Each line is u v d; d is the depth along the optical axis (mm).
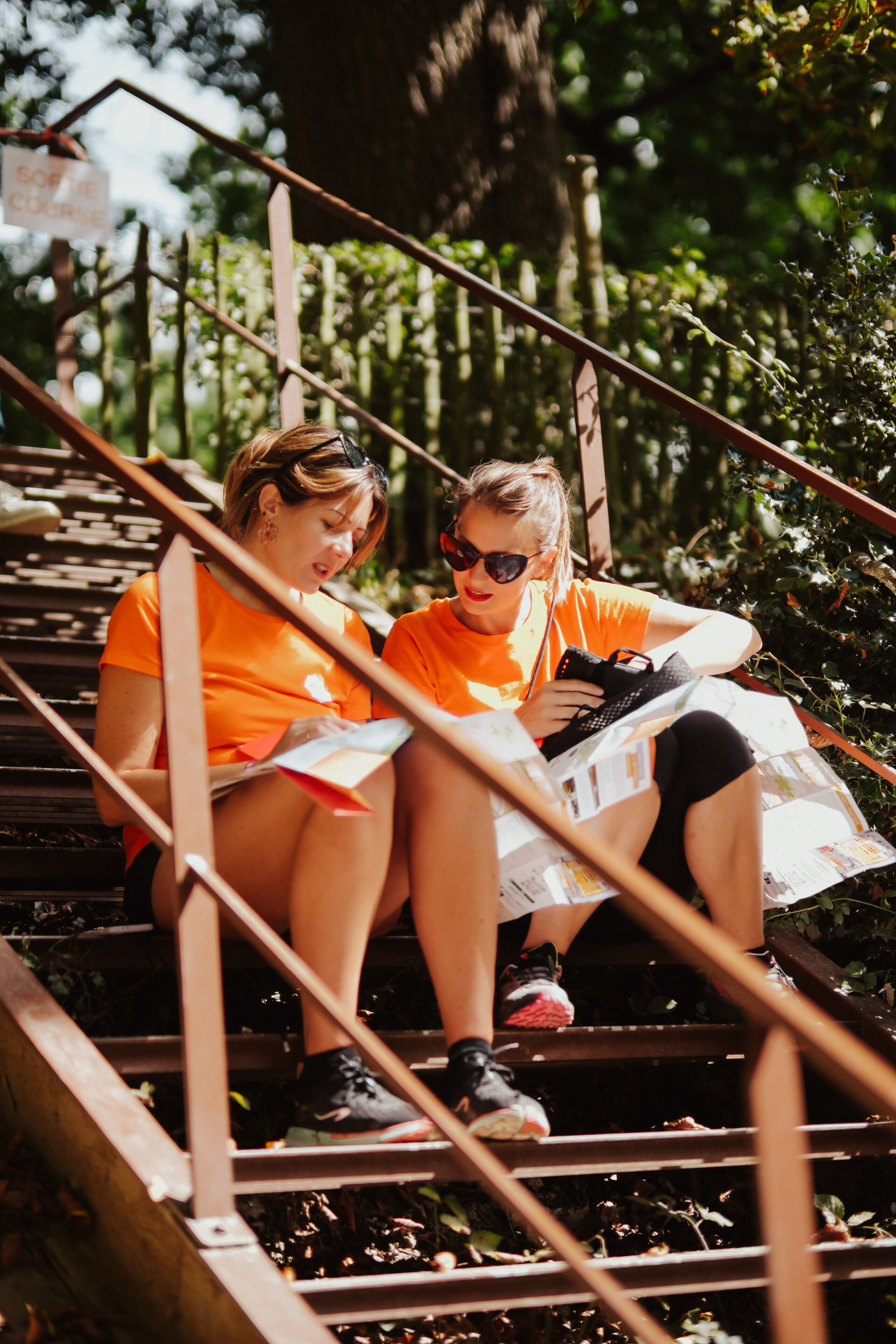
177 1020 2369
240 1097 2186
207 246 6246
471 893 2061
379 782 2029
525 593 2805
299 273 6117
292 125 7973
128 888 2336
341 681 2650
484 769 1434
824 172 4664
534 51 8070
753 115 12414
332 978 1969
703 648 2740
